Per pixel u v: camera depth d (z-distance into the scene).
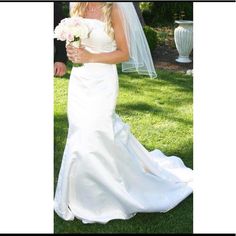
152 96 6.91
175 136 5.59
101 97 3.88
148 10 10.88
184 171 4.68
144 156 4.34
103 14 3.79
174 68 8.47
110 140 3.88
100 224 3.94
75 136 3.89
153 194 4.21
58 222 3.96
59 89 6.93
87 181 3.90
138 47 4.13
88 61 3.82
